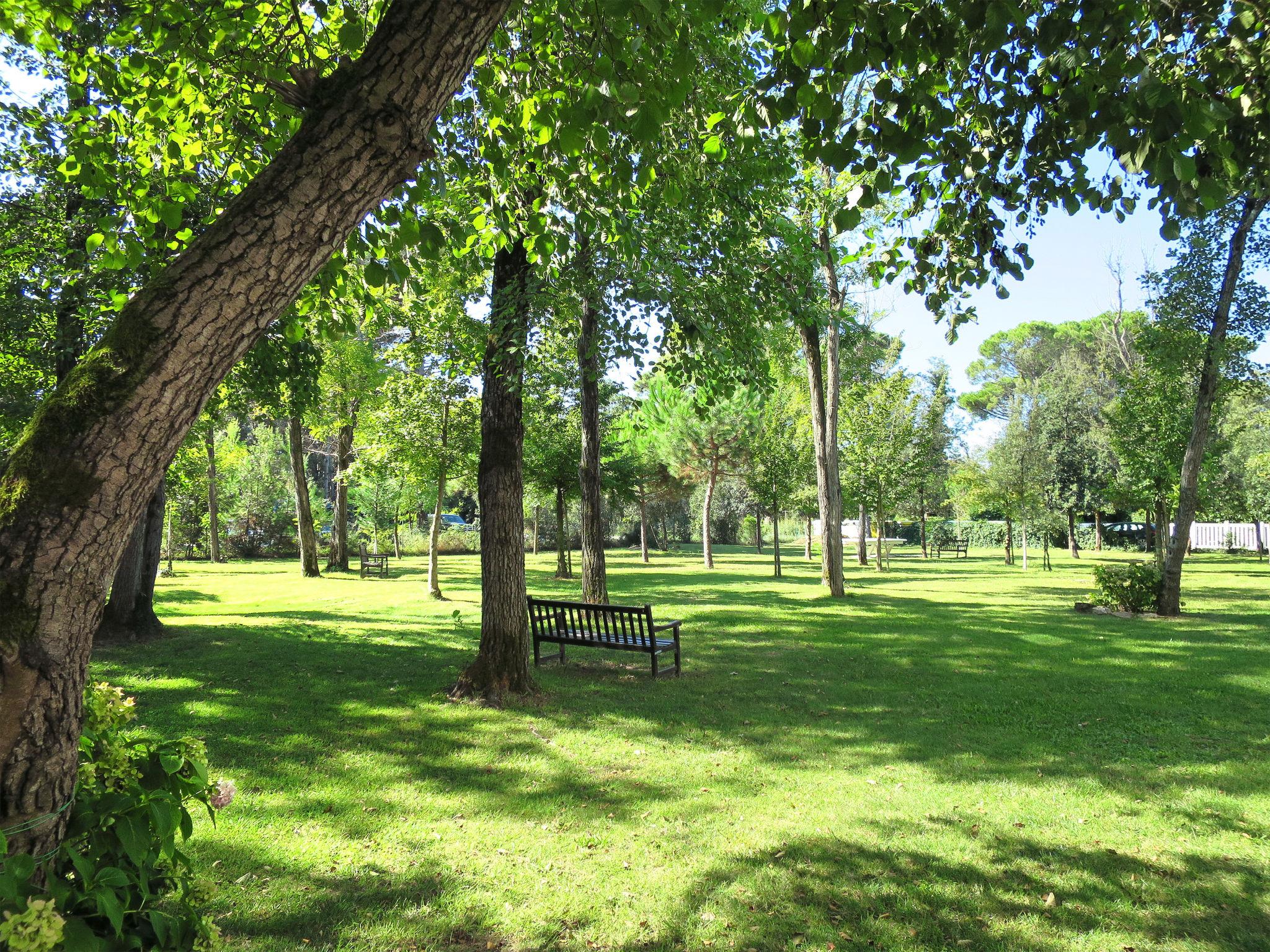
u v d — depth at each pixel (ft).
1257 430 123.44
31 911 5.13
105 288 26.84
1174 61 9.83
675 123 16.98
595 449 44.47
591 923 10.63
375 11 15.34
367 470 59.06
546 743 18.99
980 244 14.02
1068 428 115.03
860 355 80.38
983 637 36.22
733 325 24.09
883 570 91.09
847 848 13.08
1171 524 72.90
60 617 5.92
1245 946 10.21
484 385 24.00
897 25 9.48
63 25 13.79
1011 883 11.93
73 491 5.91
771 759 18.02
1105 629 38.68
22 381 31.48
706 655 31.53
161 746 7.50
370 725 20.17
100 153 14.26
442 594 57.11
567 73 12.56
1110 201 11.96
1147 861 12.69
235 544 121.19
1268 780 16.49
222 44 13.67
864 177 10.69
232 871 11.78
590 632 28.78
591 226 15.74
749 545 166.20
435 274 15.29
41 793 5.90
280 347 31.65
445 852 12.79
